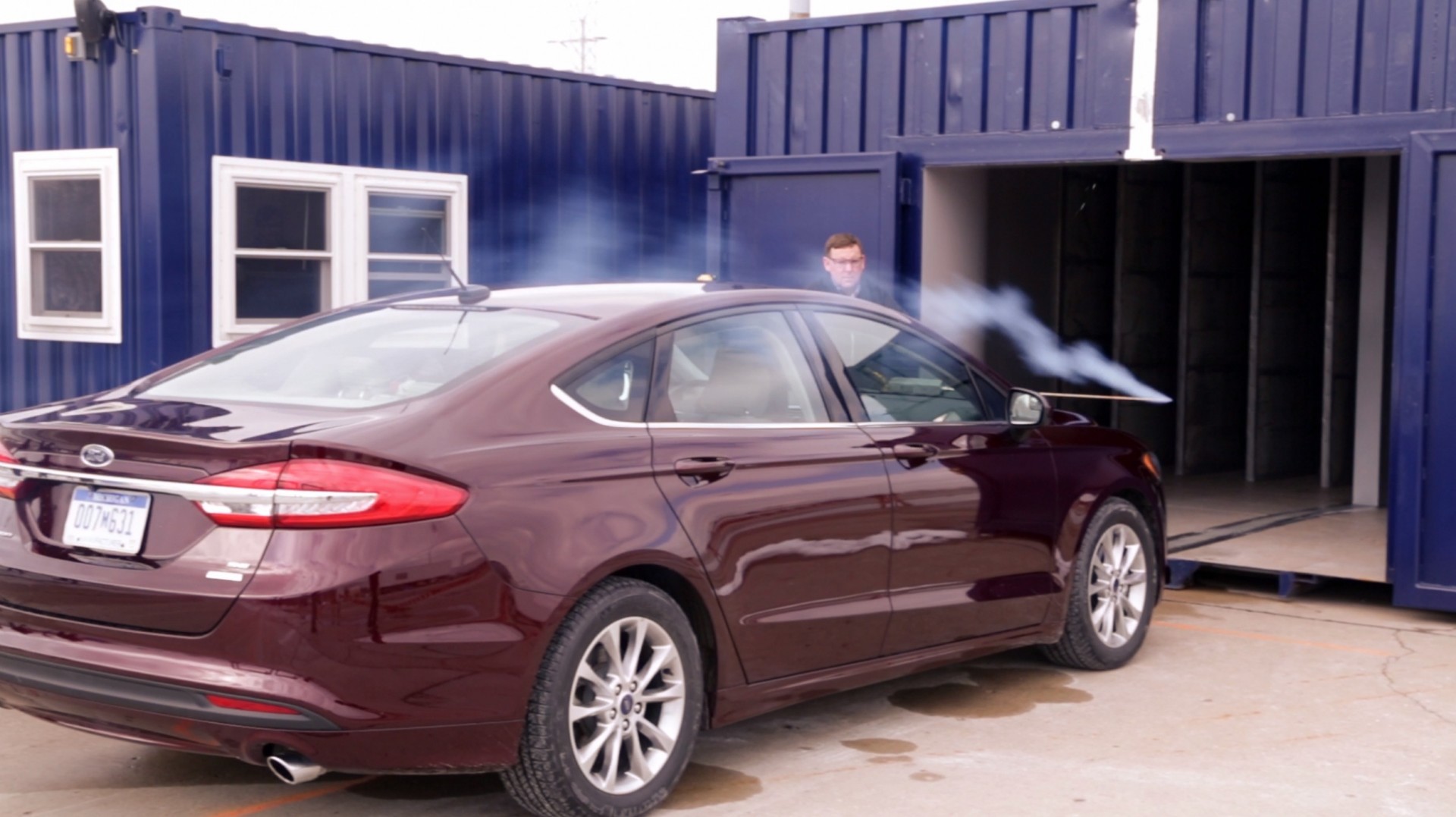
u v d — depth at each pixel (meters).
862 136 9.06
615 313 4.60
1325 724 5.43
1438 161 6.89
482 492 3.92
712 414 4.66
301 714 3.67
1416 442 7.05
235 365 4.77
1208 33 7.80
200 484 3.76
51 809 4.43
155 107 8.62
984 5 8.53
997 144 8.52
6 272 9.48
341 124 9.75
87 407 4.47
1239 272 13.23
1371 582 7.64
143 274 8.76
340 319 5.02
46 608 3.99
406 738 3.81
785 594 4.71
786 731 5.36
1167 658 6.48
